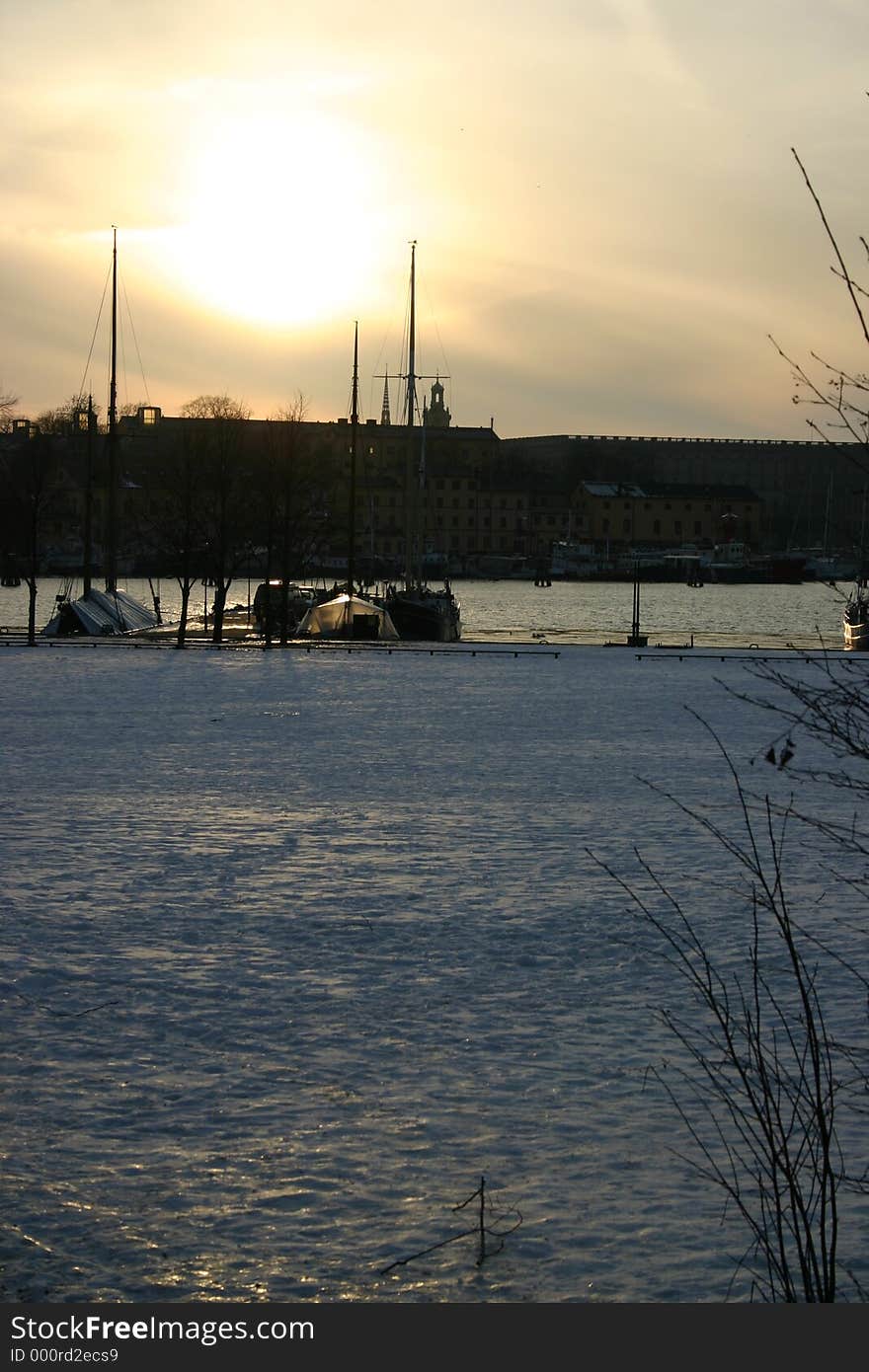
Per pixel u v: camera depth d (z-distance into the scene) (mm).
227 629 111312
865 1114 11297
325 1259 9867
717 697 57281
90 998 15758
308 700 55250
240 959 17406
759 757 37719
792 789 31703
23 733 42688
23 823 26594
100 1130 12062
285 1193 10891
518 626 148500
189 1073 13469
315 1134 12039
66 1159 11453
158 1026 14867
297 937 18516
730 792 31391
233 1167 11359
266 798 30328
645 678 67812
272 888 21328
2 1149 11633
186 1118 12328
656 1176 11227
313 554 149250
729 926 19078
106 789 31328
